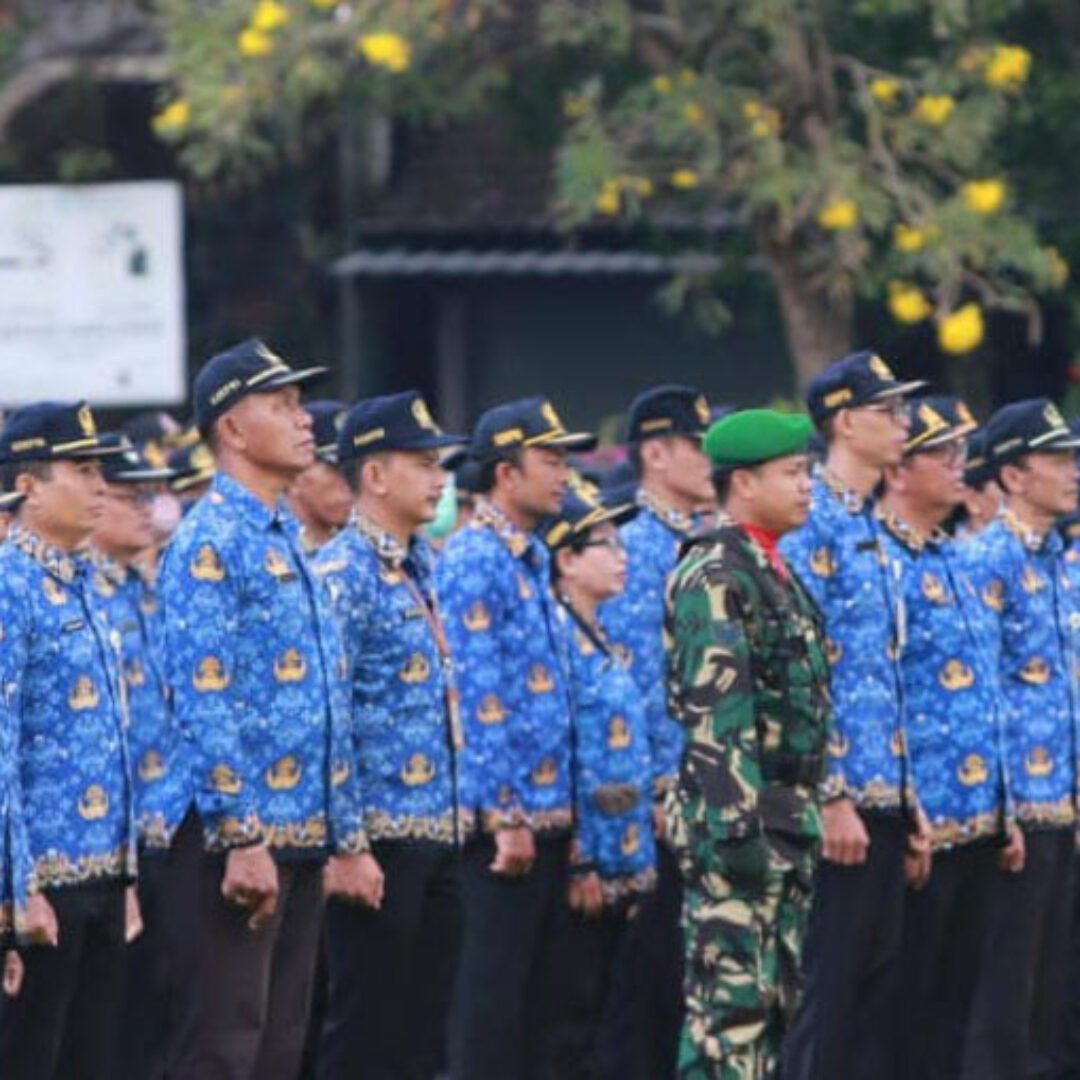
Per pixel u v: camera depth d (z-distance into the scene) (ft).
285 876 77.51
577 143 136.77
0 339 142.61
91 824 75.77
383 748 82.43
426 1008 83.76
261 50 135.13
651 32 141.38
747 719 78.74
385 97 143.64
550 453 89.40
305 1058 89.66
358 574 82.38
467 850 88.43
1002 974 93.30
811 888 80.64
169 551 76.89
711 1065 78.95
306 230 180.55
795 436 80.28
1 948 72.84
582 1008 91.15
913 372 161.99
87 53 173.06
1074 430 98.84
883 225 132.16
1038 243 140.05
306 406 92.02
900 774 87.92
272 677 77.15
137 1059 90.07
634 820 91.20
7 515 77.51
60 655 75.51
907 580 89.04
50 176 175.32
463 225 175.01
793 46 137.08
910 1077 90.38
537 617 89.51
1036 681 94.12
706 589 79.25
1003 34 145.59
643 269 170.60
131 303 142.41
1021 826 93.30
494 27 144.87
